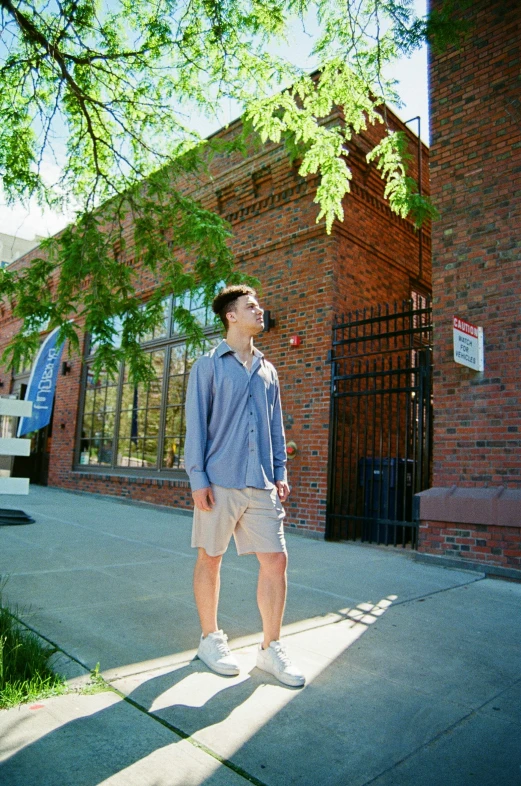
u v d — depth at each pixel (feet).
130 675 8.14
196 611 11.62
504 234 18.84
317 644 10.06
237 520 8.62
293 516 25.14
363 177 27.53
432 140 21.20
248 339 9.25
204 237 17.11
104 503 34.32
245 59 16.20
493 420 18.28
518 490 17.34
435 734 6.91
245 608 12.12
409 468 24.26
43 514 26.99
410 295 30.99
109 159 18.66
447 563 18.12
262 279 28.53
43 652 8.45
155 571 15.42
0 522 22.66
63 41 17.12
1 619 9.41
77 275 16.90
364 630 11.03
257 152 28.91
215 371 8.79
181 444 32.42
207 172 19.24
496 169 19.30
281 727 6.82
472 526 17.83
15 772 5.54
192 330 16.93
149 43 16.47
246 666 8.75
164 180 18.63
